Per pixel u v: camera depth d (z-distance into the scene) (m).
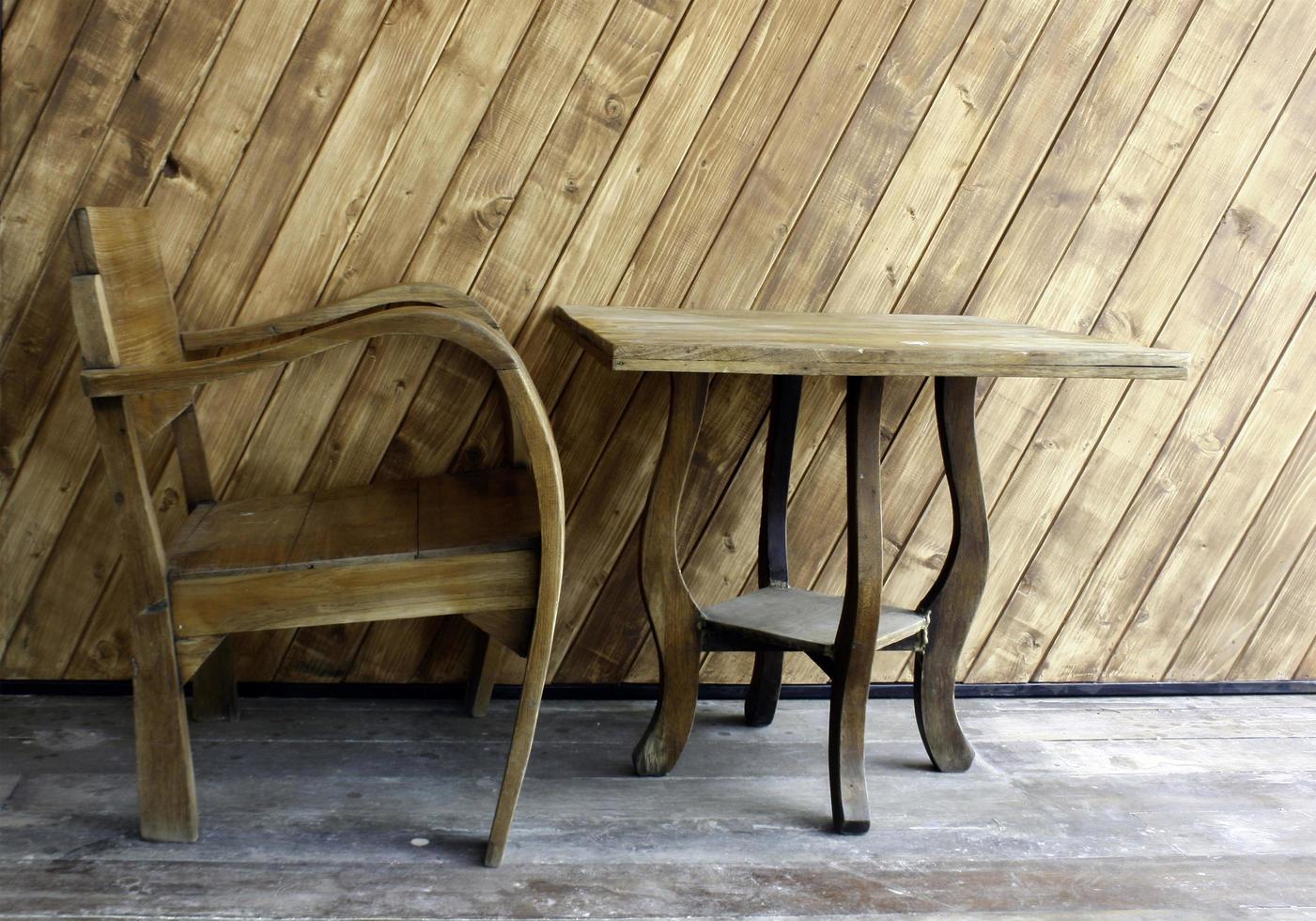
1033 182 2.07
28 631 1.94
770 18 1.94
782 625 1.76
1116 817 1.75
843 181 2.02
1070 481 2.19
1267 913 1.49
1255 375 2.19
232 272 1.88
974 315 2.11
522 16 1.88
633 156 1.95
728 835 1.62
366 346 1.94
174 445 1.93
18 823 1.53
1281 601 2.29
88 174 1.82
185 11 1.79
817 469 2.12
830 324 1.78
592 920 1.38
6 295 1.83
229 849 1.49
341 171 1.88
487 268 1.95
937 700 1.86
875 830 1.66
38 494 1.90
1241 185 2.12
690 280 2.01
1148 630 2.27
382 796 1.67
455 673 2.07
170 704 1.46
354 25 1.83
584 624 2.10
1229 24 2.06
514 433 1.95
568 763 1.83
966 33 2.00
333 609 1.45
